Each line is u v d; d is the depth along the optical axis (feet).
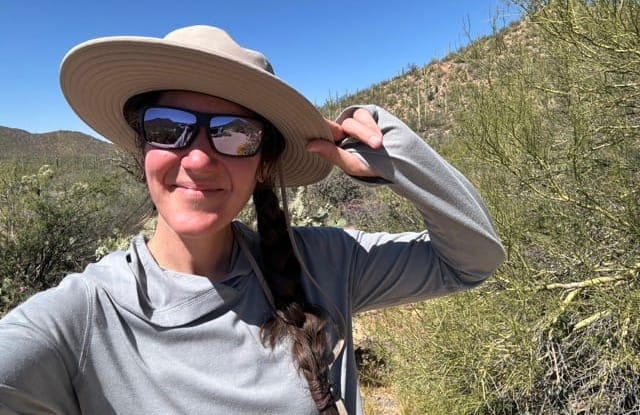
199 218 1.57
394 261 2.01
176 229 1.58
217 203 1.59
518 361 5.37
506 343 5.46
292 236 1.79
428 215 1.86
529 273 5.36
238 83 1.54
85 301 1.45
